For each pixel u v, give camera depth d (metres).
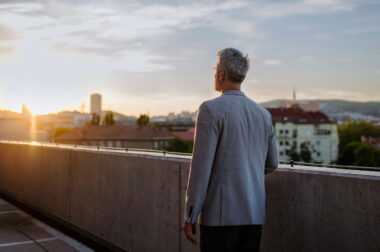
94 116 139.12
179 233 3.04
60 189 5.00
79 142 92.00
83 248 4.08
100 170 4.11
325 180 2.03
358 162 89.69
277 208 2.30
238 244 1.96
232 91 2.00
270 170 2.19
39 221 5.28
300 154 97.12
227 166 1.89
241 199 1.89
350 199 1.92
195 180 1.85
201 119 1.89
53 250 4.00
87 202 4.36
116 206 3.84
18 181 6.41
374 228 1.82
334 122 128.75
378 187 1.80
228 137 1.89
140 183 3.49
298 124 123.62
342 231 1.95
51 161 5.25
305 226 2.14
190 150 77.44
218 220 1.88
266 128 2.04
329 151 124.50
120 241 3.77
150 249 3.36
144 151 3.94
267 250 2.36
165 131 97.31
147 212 3.40
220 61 2.04
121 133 92.62
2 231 4.76
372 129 156.38
